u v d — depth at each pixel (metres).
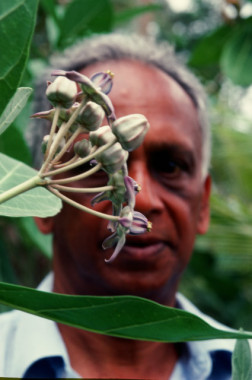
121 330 0.32
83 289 0.63
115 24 1.13
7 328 0.70
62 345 0.65
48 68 0.71
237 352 0.37
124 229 0.33
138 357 0.66
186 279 1.84
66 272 0.64
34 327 0.67
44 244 0.86
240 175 1.74
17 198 0.37
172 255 0.63
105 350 0.66
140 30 2.24
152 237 0.60
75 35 1.00
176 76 0.66
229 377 0.70
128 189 0.33
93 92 0.32
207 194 0.77
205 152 0.72
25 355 0.65
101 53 0.66
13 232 1.31
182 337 0.32
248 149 1.63
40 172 0.32
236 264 1.62
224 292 1.73
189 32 3.35
